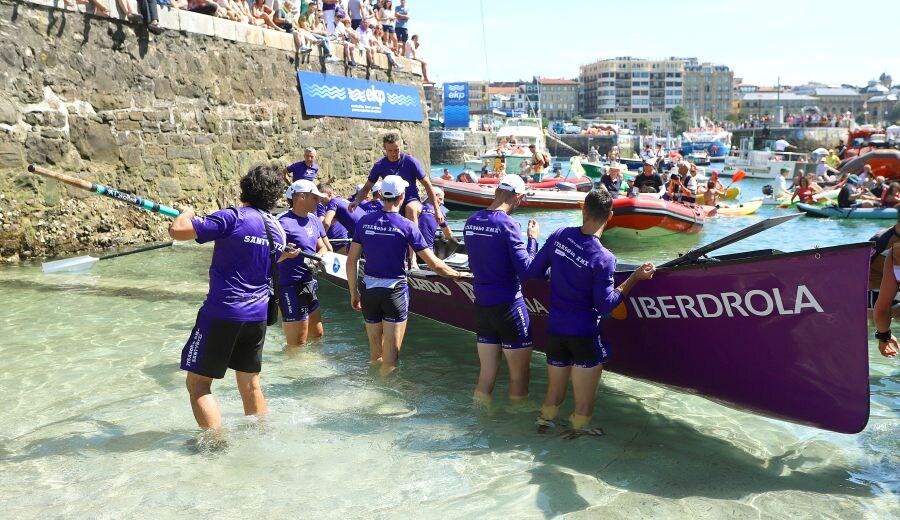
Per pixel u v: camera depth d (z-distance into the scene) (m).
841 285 3.90
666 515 3.56
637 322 4.93
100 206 11.56
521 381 5.14
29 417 4.88
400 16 21.12
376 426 4.74
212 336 4.32
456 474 4.04
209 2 13.62
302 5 16.83
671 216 14.36
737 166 41.19
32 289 8.82
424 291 6.72
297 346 6.59
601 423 4.78
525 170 27.91
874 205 17.58
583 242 4.41
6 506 3.65
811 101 188.38
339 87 17.36
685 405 5.13
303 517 3.56
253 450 4.34
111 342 6.68
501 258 4.91
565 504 3.68
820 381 4.15
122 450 4.34
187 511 3.61
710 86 192.88
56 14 10.73
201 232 4.11
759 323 4.29
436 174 50.41
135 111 12.07
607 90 189.25
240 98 14.26
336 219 8.17
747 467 4.12
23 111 10.38
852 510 3.61
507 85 187.62
